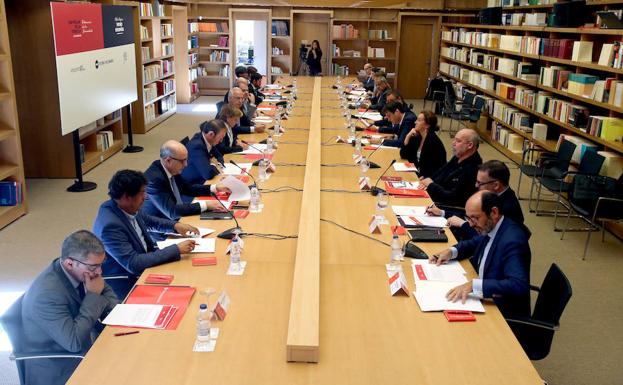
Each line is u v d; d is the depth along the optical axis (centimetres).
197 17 1396
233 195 403
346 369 215
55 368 248
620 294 452
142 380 206
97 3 744
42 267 473
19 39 679
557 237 570
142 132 1005
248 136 650
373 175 490
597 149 626
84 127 750
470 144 452
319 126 642
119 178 308
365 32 1467
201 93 1484
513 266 280
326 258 315
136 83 941
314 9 1420
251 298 267
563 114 713
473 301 267
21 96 697
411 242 337
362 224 368
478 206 291
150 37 1030
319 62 1392
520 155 858
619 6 683
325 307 261
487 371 216
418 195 430
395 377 211
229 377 209
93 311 247
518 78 880
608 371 352
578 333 395
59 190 676
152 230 349
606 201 508
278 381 207
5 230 550
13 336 245
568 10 732
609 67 604
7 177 588
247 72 985
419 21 1469
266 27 1503
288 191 435
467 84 1197
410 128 625
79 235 248
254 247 326
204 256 313
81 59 668
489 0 1192
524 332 291
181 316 250
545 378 344
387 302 267
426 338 238
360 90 1094
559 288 281
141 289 273
